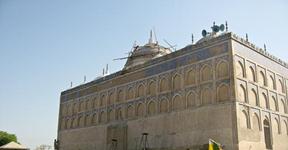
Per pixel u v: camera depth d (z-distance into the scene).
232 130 23.08
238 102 23.70
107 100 35.41
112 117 34.09
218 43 25.73
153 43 39.09
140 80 31.89
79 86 40.66
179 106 27.42
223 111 24.03
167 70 29.38
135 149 30.30
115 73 35.31
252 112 24.78
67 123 41.16
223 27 29.75
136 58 38.03
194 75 26.97
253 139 23.98
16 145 46.34
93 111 37.12
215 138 24.00
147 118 29.95
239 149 22.50
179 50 28.80
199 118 25.56
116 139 32.69
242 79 24.77
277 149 26.25
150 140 29.03
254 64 26.52
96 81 37.84
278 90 28.58
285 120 28.34
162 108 28.84
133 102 31.97
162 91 29.30
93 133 36.19
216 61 25.52
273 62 28.94
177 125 27.09
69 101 41.91
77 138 38.56
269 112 26.64
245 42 26.14
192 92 26.72
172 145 26.97
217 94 24.84
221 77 24.88
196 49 27.39
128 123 31.81
